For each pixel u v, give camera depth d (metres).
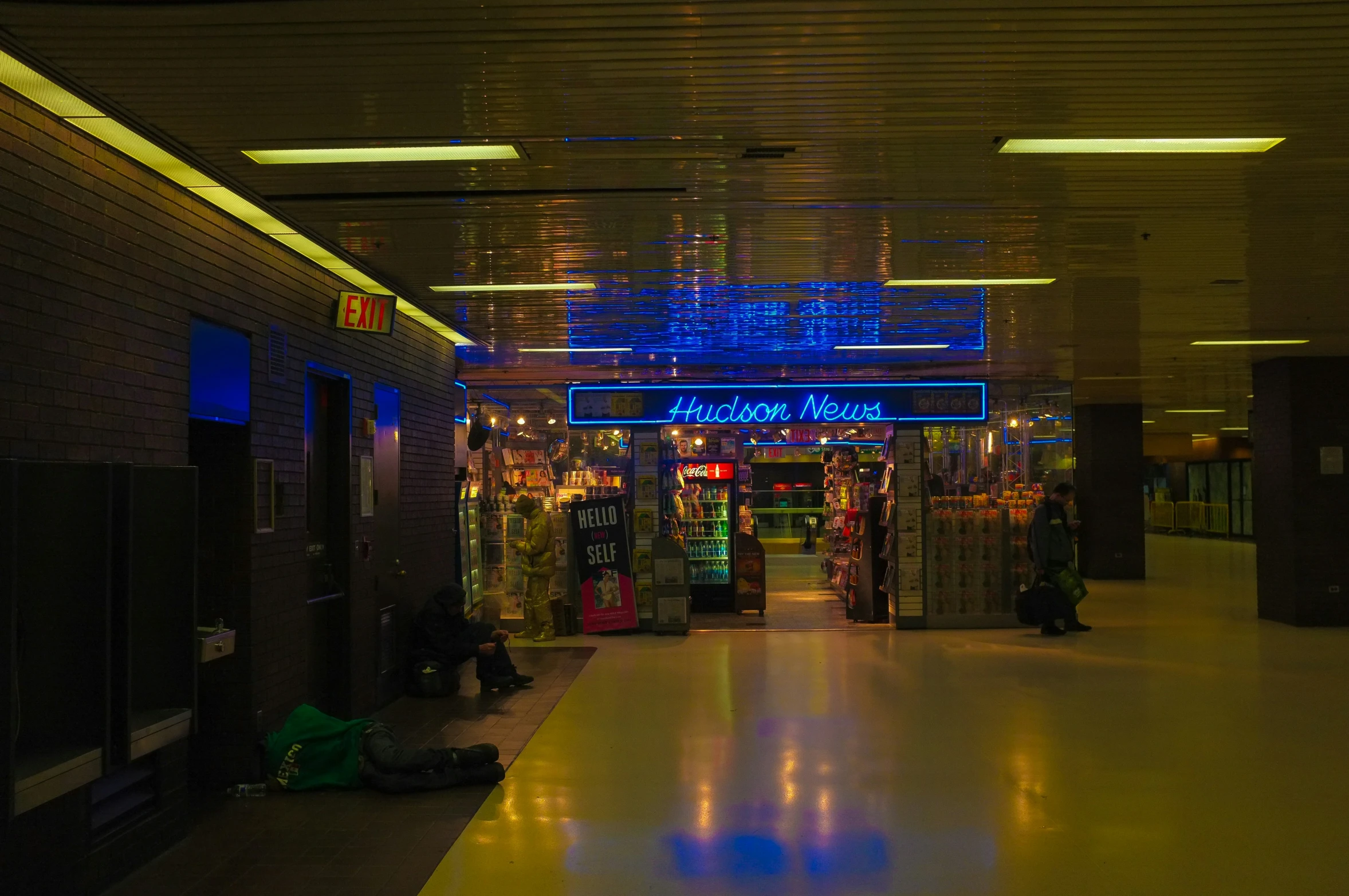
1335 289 7.95
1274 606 12.29
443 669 8.30
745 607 13.23
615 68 3.71
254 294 5.78
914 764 6.12
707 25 3.35
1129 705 7.73
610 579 11.77
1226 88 3.95
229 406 5.42
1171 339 10.55
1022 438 13.72
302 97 3.93
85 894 4.05
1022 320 9.42
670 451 13.54
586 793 5.59
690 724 7.21
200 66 3.62
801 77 3.80
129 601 3.93
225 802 5.46
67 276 3.99
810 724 7.17
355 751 5.71
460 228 5.93
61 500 3.80
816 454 23.41
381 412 8.13
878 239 6.36
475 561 12.27
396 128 4.29
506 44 3.49
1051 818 5.14
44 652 3.76
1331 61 3.67
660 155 4.71
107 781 4.41
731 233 6.18
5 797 3.24
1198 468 34.88
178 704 4.37
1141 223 5.99
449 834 4.95
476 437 12.09
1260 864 4.50
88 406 4.10
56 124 3.95
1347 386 11.73
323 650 7.11
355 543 7.38
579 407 12.48
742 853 4.67
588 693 8.39
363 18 3.27
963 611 12.09
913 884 4.30
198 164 4.68
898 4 3.20
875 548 12.67
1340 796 5.46
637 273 7.27
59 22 3.25
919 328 9.87
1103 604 14.27
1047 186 5.24
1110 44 3.51
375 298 6.91
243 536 5.66
